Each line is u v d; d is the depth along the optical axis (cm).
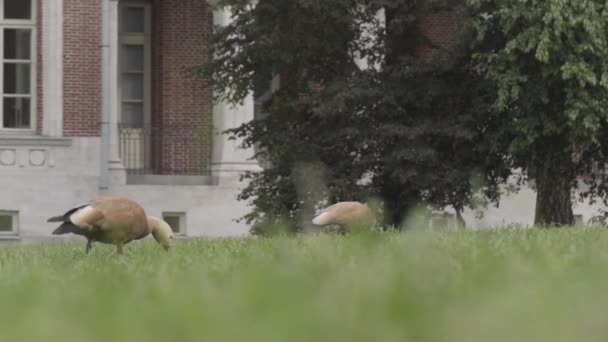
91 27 5709
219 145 5731
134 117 5928
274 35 4222
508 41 3956
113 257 2000
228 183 5694
